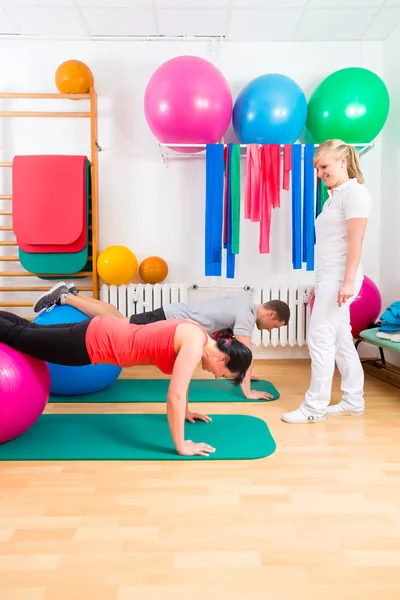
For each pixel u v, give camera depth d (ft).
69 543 3.36
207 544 3.35
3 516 3.73
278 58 10.03
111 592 2.85
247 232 10.23
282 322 6.63
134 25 9.40
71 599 2.78
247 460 4.83
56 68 9.93
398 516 3.77
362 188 5.68
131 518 3.70
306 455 4.99
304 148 8.86
